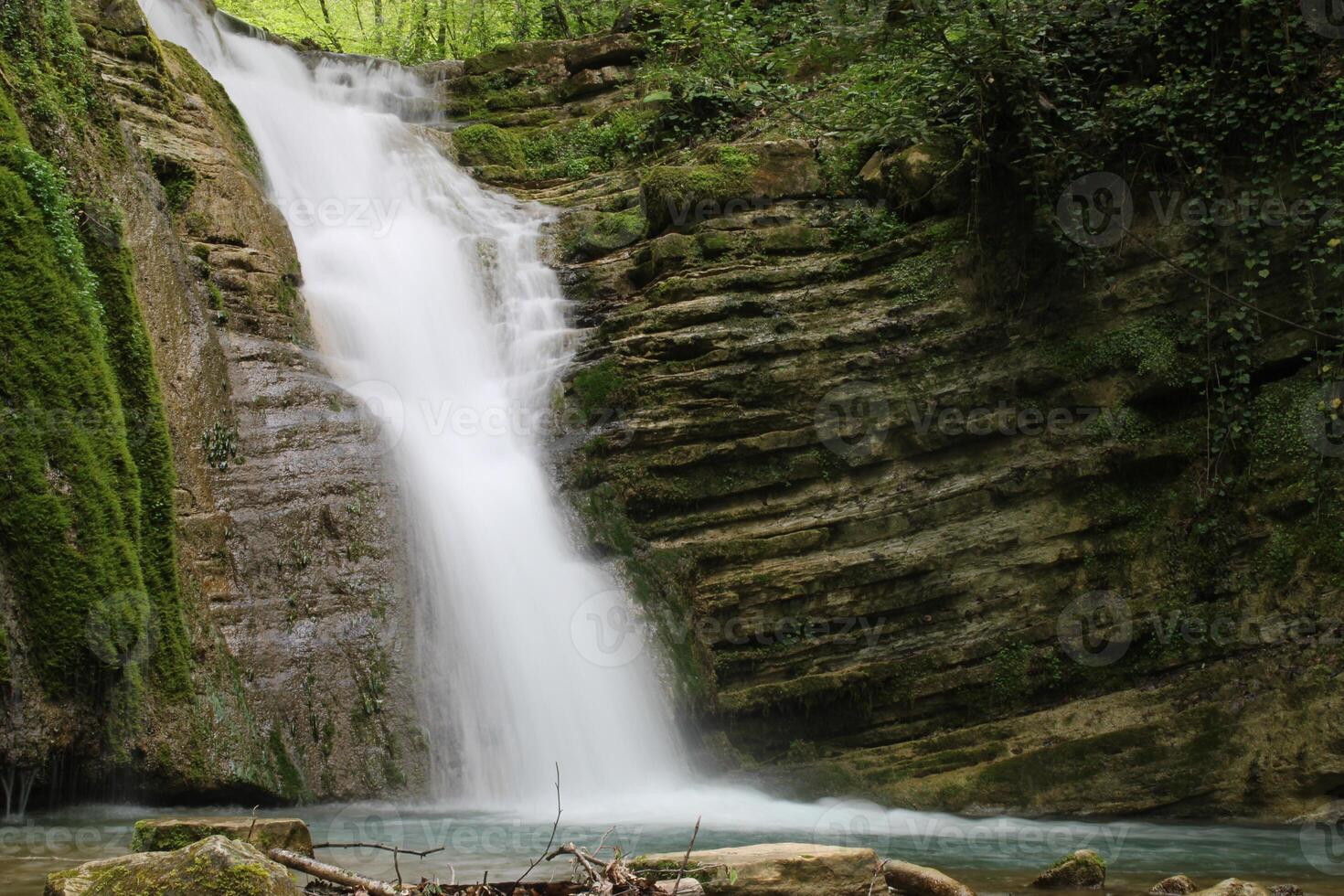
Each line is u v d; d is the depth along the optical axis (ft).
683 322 38.60
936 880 17.40
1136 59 36.19
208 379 31.04
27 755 24.44
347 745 28.63
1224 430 33.45
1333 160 32.65
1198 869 22.56
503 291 43.47
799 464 36.76
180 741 26.22
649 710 33.42
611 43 54.80
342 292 39.68
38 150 29.09
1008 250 36.45
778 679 35.09
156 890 13.21
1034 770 31.22
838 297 37.99
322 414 33.04
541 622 33.65
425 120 54.44
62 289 27.43
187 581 28.04
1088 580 34.04
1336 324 32.55
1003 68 34.86
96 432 26.89
